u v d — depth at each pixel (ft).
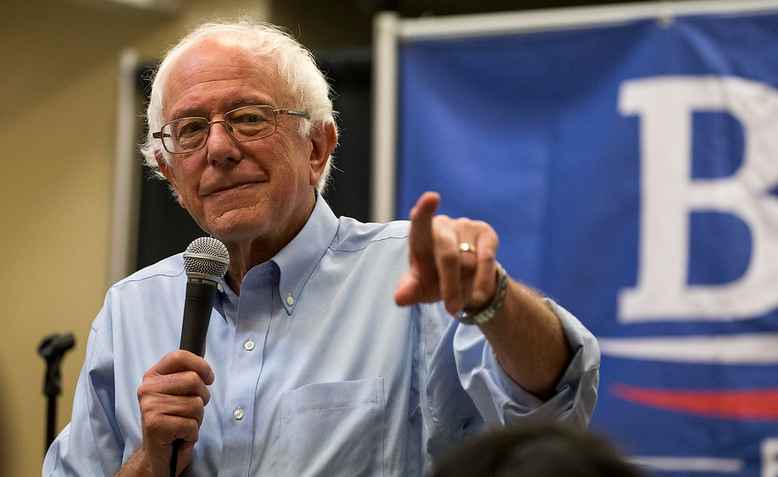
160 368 14.88
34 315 44.78
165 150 16.99
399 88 36.55
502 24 35.94
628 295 33.47
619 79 34.68
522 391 14.15
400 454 15.69
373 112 38.45
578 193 34.40
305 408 15.87
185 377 14.69
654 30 34.65
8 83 46.19
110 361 17.39
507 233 34.78
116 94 44.73
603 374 33.27
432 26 36.45
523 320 13.60
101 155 44.68
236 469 15.87
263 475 15.79
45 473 17.61
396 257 16.99
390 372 16.03
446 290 12.37
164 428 14.61
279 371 16.33
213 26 17.65
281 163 16.47
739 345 32.55
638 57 34.63
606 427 32.96
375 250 17.21
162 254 39.27
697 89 33.99
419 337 16.39
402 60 36.55
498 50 35.86
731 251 32.94
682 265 33.22
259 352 16.49
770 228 32.86
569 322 14.08
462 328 15.26
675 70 34.24
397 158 36.27
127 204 40.04
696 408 32.55
